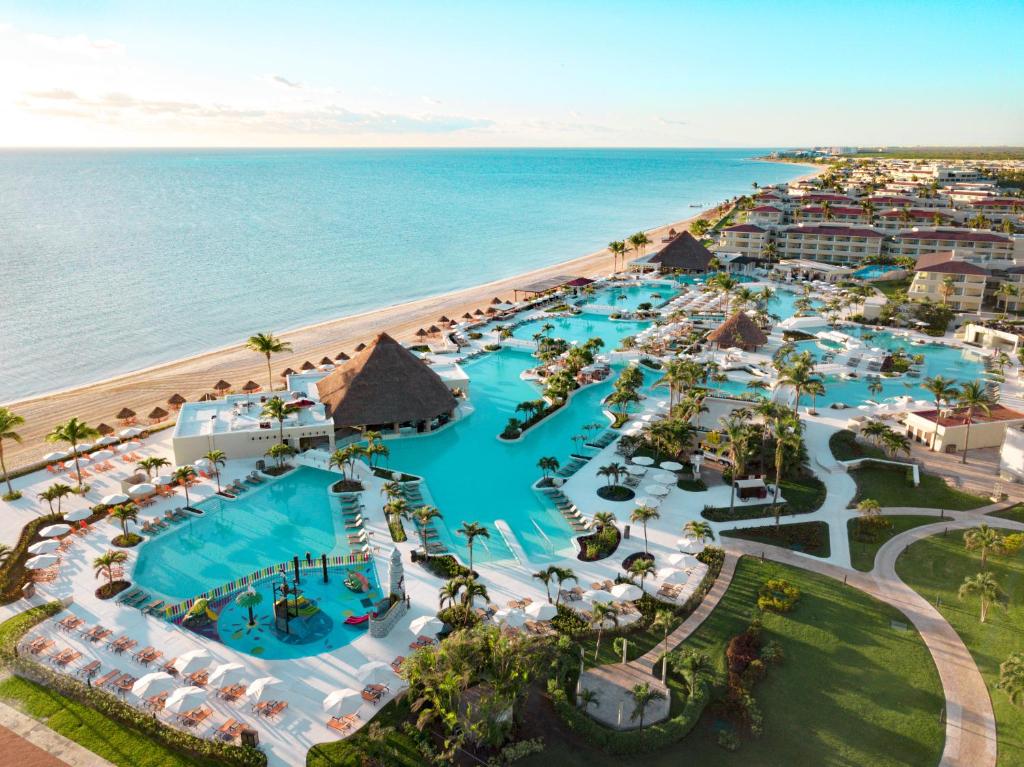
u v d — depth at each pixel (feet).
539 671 134.31
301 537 194.59
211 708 130.52
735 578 171.63
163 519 200.23
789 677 138.62
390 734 123.44
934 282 450.30
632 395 274.36
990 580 154.10
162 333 409.90
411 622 149.59
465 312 456.86
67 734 124.16
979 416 255.50
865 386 323.57
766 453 235.20
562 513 207.00
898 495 215.31
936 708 131.13
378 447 224.74
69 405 293.43
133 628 153.38
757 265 593.42
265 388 307.37
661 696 132.36
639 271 590.55
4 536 191.21
